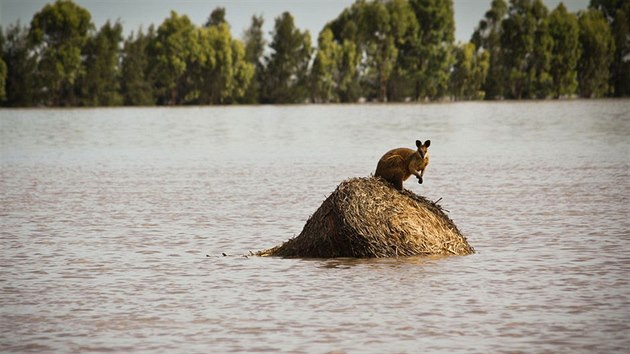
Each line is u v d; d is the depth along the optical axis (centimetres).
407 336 4056
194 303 4675
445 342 3966
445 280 5100
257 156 15925
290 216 7894
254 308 4559
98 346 3966
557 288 4897
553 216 7694
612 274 5234
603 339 3981
